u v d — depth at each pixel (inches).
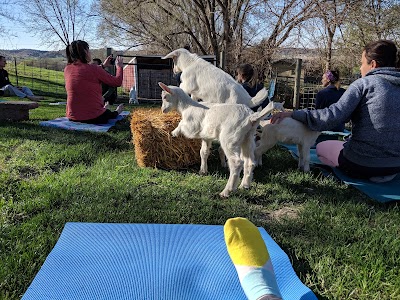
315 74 634.2
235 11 722.2
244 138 139.3
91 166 167.6
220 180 154.9
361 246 99.9
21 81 814.5
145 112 191.0
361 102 148.4
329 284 84.6
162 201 128.6
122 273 80.4
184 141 172.7
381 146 146.4
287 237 105.8
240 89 170.9
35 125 254.5
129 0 761.6
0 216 110.7
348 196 144.9
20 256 88.6
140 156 169.0
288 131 165.5
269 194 142.0
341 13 589.3
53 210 116.4
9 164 160.1
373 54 149.5
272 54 640.4
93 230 100.2
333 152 171.8
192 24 833.5
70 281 77.2
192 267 83.5
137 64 600.7
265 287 63.6
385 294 82.1
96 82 252.2
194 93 177.6
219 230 102.3
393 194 142.3
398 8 584.4
